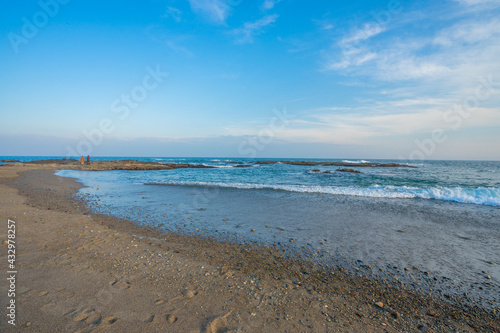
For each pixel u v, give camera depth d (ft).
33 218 22.74
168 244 18.17
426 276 13.96
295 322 9.39
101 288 11.09
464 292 12.38
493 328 9.73
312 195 41.55
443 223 24.73
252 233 21.25
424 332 9.30
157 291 11.15
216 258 15.75
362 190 45.65
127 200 36.29
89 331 8.14
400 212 29.35
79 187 50.31
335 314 10.13
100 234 19.33
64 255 14.65
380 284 13.00
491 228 23.15
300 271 14.26
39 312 8.96
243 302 10.62
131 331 8.29
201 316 9.42
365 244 18.79
